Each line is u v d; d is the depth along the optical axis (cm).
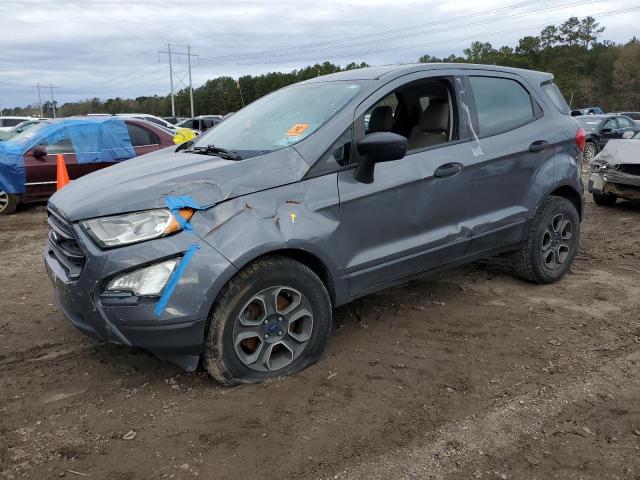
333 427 292
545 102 497
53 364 371
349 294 370
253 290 318
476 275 540
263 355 334
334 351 378
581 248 661
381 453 272
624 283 521
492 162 436
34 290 530
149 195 307
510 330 413
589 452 272
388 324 425
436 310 453
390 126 435
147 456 271
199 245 302
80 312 315
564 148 495
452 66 436
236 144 394
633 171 867
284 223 328
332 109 378
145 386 338
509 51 8750
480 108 444
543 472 259
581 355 372
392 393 325
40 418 305
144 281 297
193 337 307
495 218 445
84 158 966
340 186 354
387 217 377
